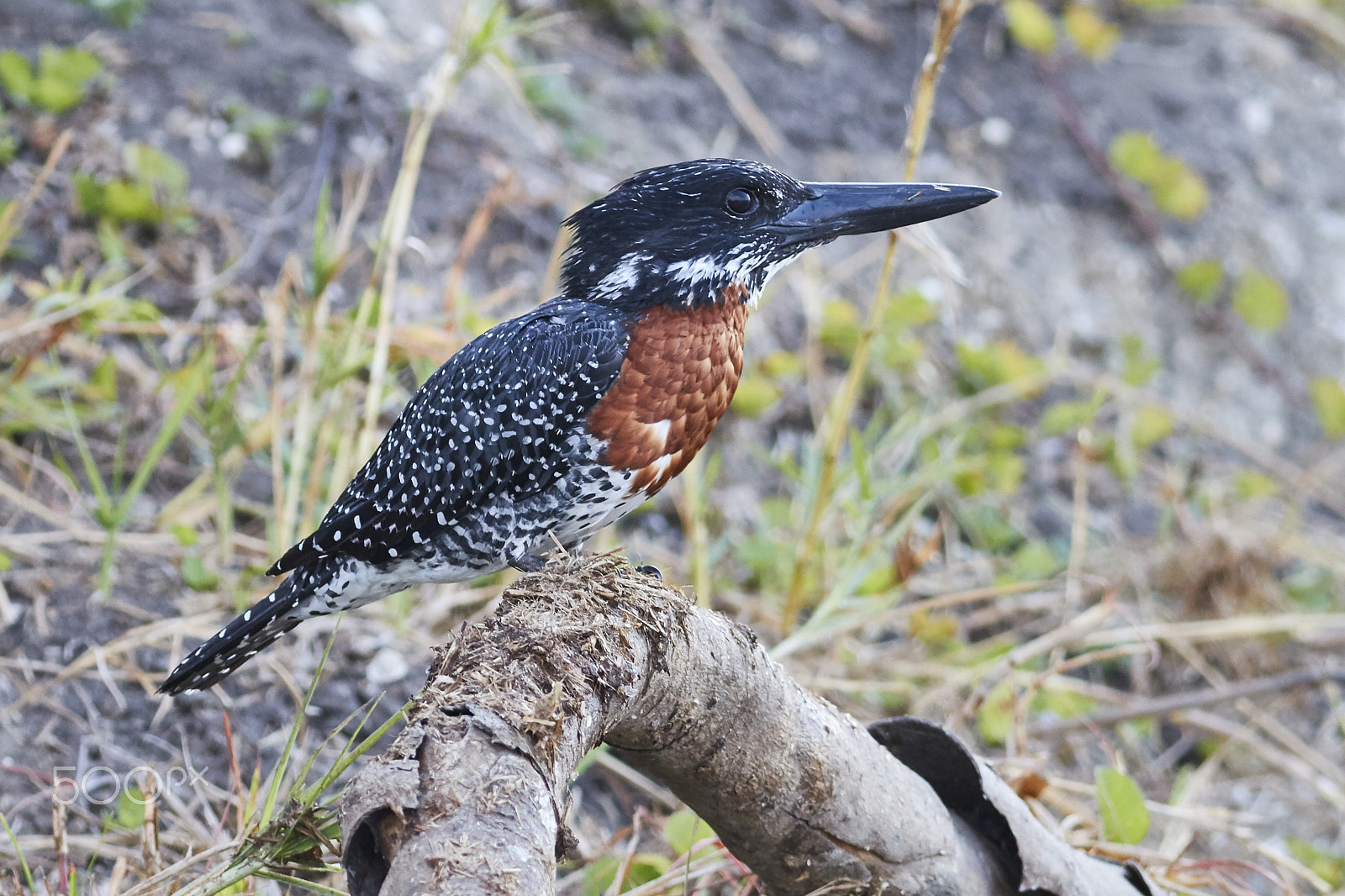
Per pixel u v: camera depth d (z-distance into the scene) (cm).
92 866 654
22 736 745
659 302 646
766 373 1178
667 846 787
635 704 499
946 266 816
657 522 1089
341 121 1206
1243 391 1409
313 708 806
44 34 1202
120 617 831
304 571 679
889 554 1048
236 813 730
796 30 1559
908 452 1046
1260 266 1496
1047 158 1500
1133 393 1281
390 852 386
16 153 1100
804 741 546
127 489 918
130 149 1097
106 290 1001
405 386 1000
